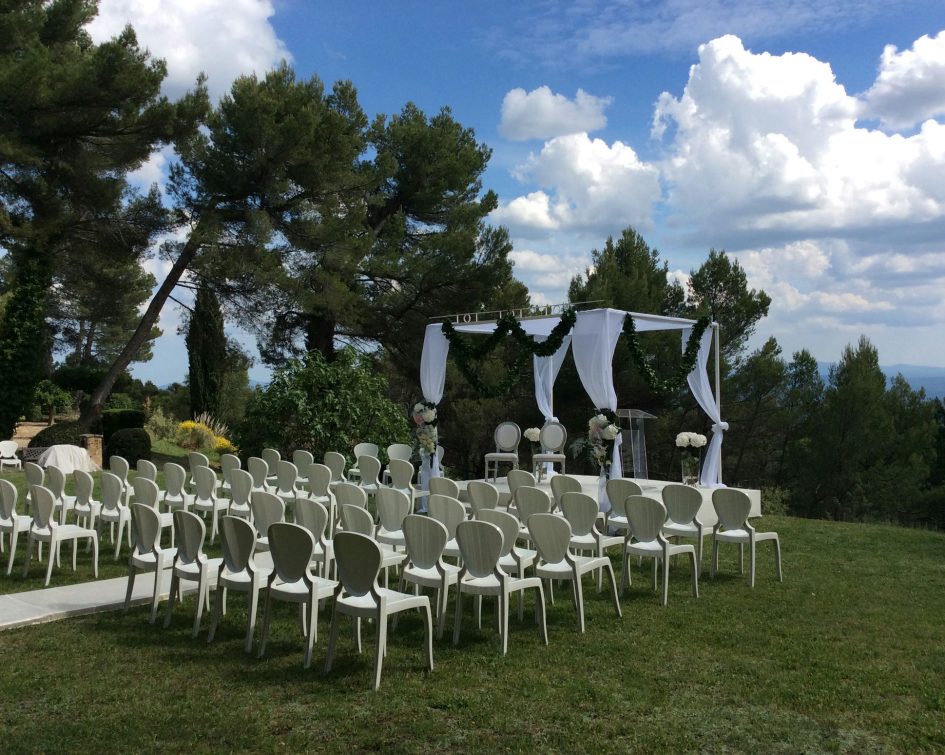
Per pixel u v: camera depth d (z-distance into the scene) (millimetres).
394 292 18172
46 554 7008
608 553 7594
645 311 17000
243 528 4434
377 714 3523
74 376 21453
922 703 3732
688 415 17953
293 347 18750
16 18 14414
